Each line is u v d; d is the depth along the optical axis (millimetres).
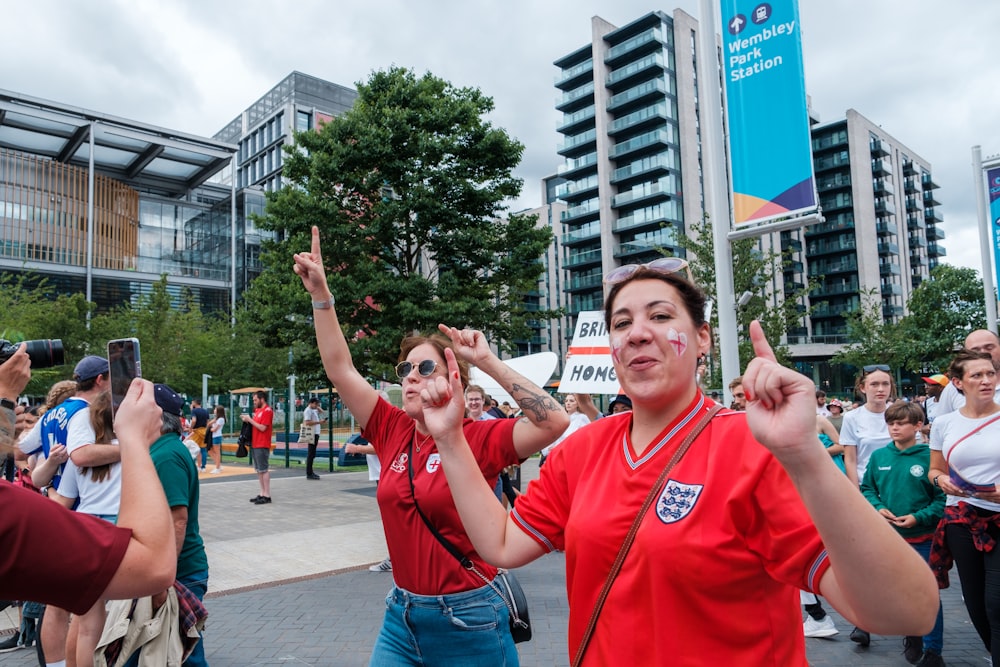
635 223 69750
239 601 6332
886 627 1148
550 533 1854
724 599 1408
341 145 14695
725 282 8312
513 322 16219
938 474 4336
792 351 63688
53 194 60312
